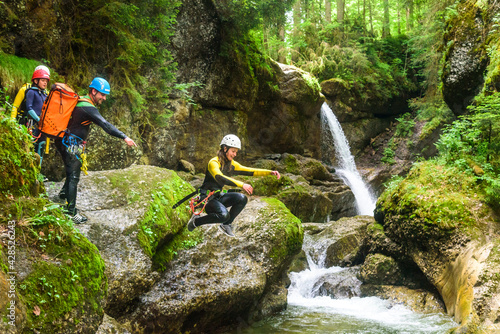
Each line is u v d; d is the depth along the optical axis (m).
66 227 3.73
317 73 20.17
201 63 11.84
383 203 8.38
